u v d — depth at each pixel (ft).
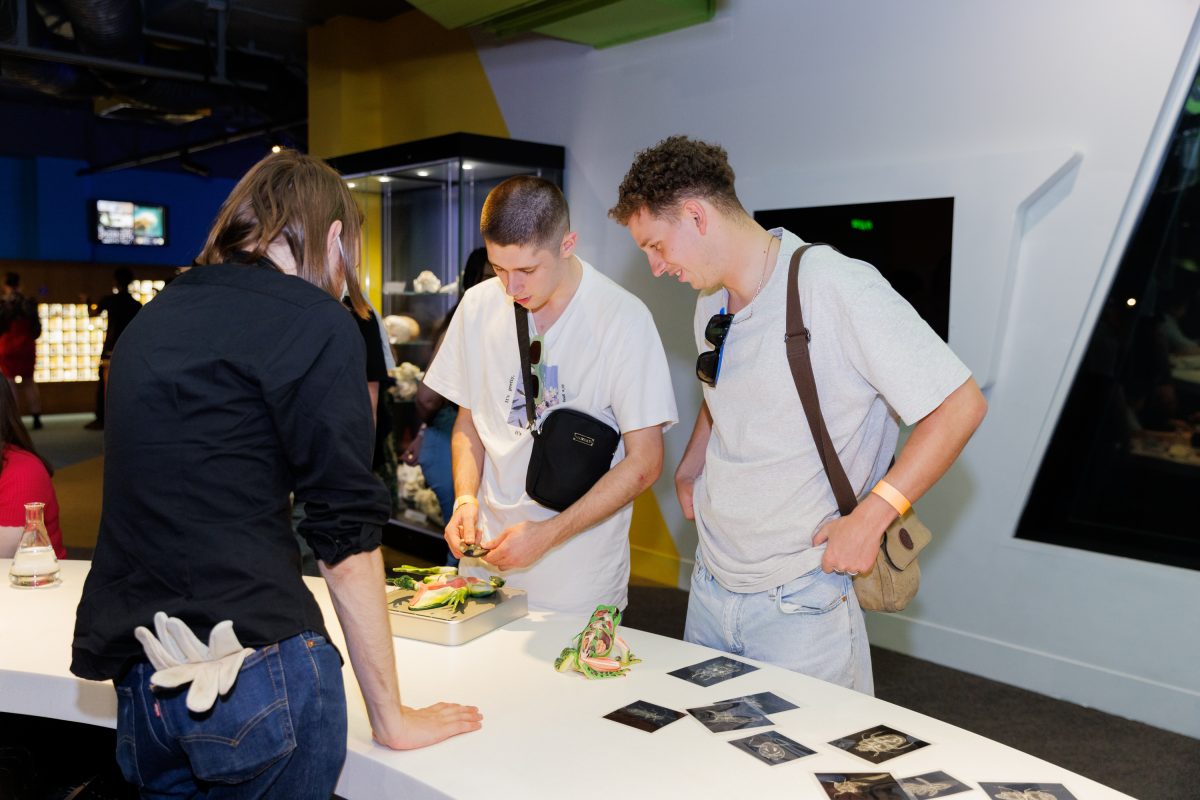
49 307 38.40
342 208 4.21
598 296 6.79
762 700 5.01
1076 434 11.61
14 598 6.69
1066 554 11.05
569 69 16.55
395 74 20.81
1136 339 11.27
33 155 39.93
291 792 3.91
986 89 11.24
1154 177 10.36
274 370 3.68
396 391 16.38
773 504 5.57
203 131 43.32
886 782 4.15
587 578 7.02
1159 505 11.32
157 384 3.66
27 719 6.79
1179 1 9.73
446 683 5.22
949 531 12.02
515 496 7.05
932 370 5.02
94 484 23.36
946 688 11.44
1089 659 10.93
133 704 3.85
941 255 11.45
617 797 4.01
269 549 3.81
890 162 12.19
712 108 14.29
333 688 3.97
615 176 15.89
